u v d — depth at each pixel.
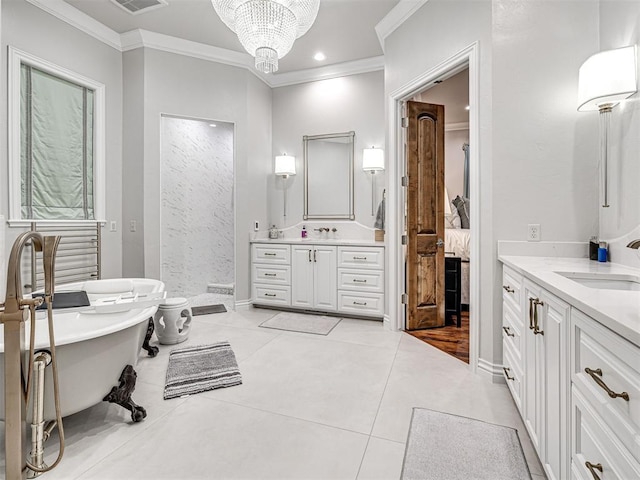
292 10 2.01
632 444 0.73
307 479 1.41
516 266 1.79
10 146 2.68
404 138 3.36
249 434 1.71
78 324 1.91
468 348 2.90
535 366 1.44
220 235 5.34
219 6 2.05
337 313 3.86
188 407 1.96
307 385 2.22
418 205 3.41
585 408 0.97
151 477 1.42
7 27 2.65
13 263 1.19
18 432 1.23
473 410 1.92
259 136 4.34
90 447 1.61
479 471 1.44
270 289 4.11
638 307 0.90
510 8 2.19
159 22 3.36
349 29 3.40
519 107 2.19
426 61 2.78
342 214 4.27
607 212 1.96
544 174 2.16
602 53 1.76
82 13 3.18
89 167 3.38
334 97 4.28
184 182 4.84
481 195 2.33
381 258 3.57
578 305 1.00
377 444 1.63
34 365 1.39
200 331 3.34
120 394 1.76
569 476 1.09
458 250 4.30
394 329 3.38
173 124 4.69
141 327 2.00
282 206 4.55
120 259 3.66
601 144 1.97
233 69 4.03
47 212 3.02
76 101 3.25
